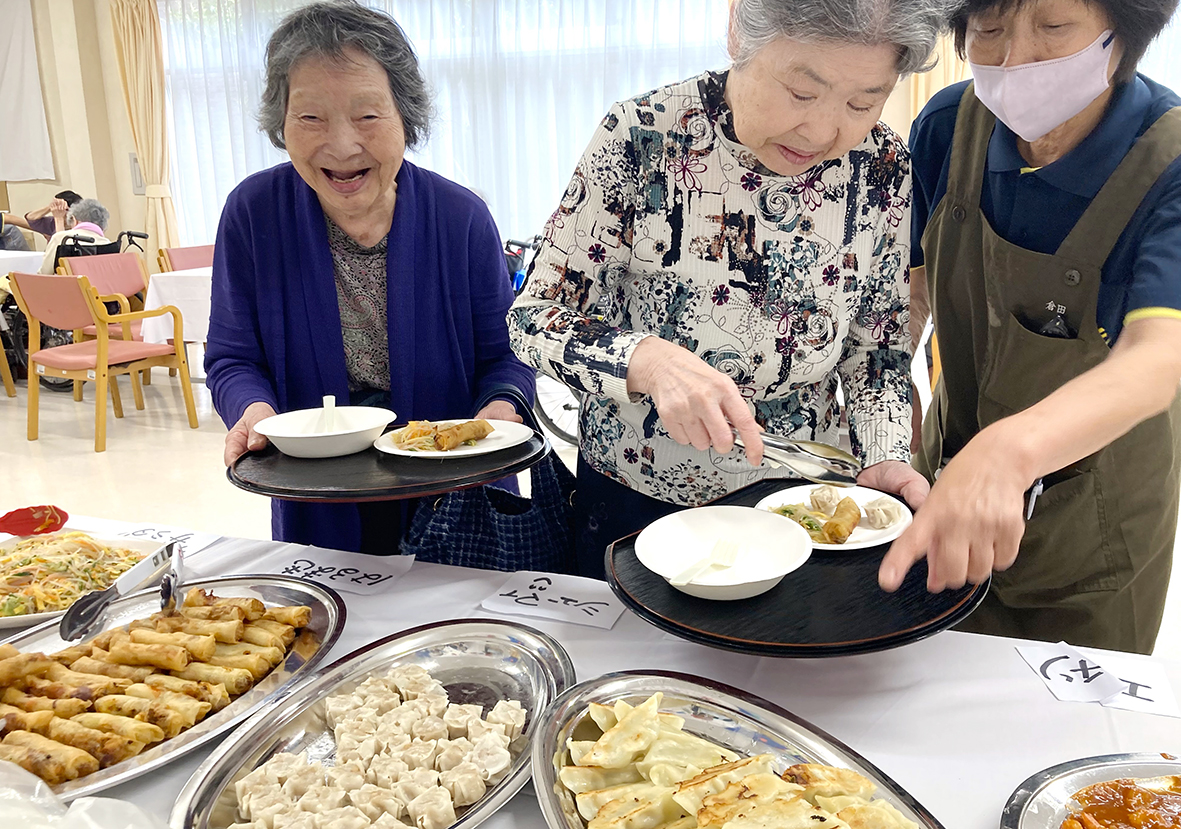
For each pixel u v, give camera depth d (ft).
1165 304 3.22
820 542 3.43
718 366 4.02
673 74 19.02
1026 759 2.51
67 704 2.68
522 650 3.05
